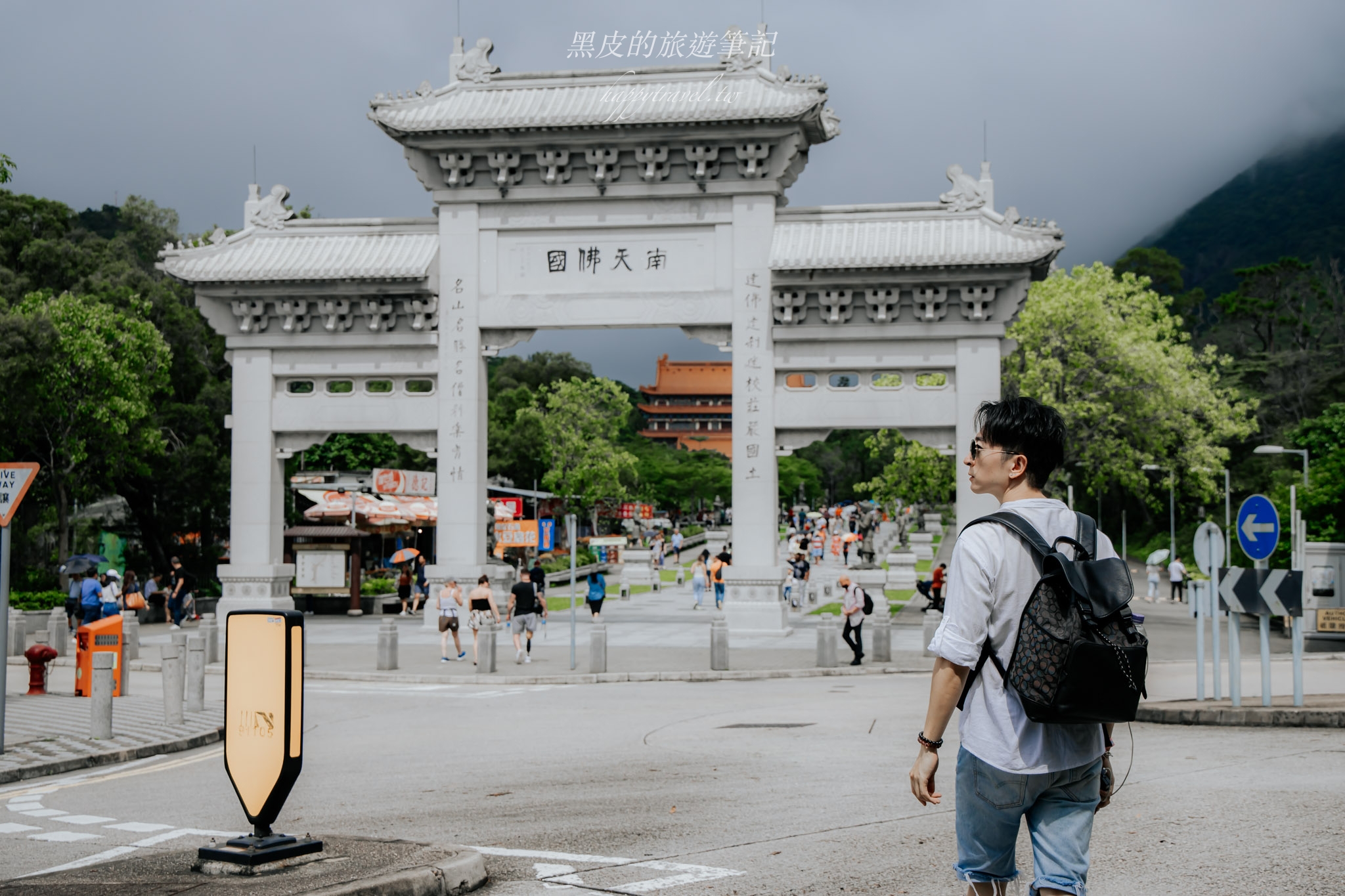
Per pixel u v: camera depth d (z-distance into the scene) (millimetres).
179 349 50844
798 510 108438
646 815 9914
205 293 35469
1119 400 46031
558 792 11297
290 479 57469
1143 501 67000
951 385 33594
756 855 8250
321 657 28812
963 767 4695
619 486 90062
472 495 35188
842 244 33594
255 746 7320
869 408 33719
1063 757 4473
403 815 10273
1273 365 93875
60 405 40438
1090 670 4246
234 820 10406
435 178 35469
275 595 35656
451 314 35250
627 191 34500
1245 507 15570
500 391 119438
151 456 47125
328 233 36281
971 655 4523
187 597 40062
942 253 32562
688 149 33875
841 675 24891
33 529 48156
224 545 54094
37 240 48656
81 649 21219
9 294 46062
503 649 31047
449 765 13305
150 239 68125
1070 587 4363
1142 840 8148
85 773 13797
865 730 15359
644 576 59281
